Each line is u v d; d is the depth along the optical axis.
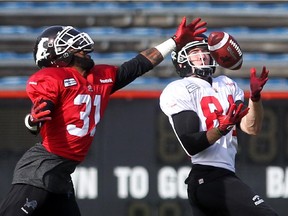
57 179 20.84
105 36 43.44
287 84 39.66
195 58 23.02
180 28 22.61
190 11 45.41
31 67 41.56
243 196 21.78
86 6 47.12
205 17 45.25
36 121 19.70
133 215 34.34
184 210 34.16
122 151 34.28
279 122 34.16
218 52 22.27
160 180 34.22
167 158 34.16
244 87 38.22
